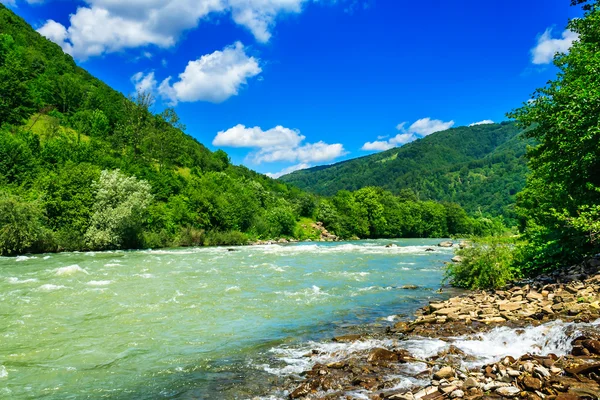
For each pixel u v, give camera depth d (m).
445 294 17.80
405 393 6.35
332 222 101.75
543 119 17.36
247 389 7.46
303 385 7.26
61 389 7.76
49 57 129.38
